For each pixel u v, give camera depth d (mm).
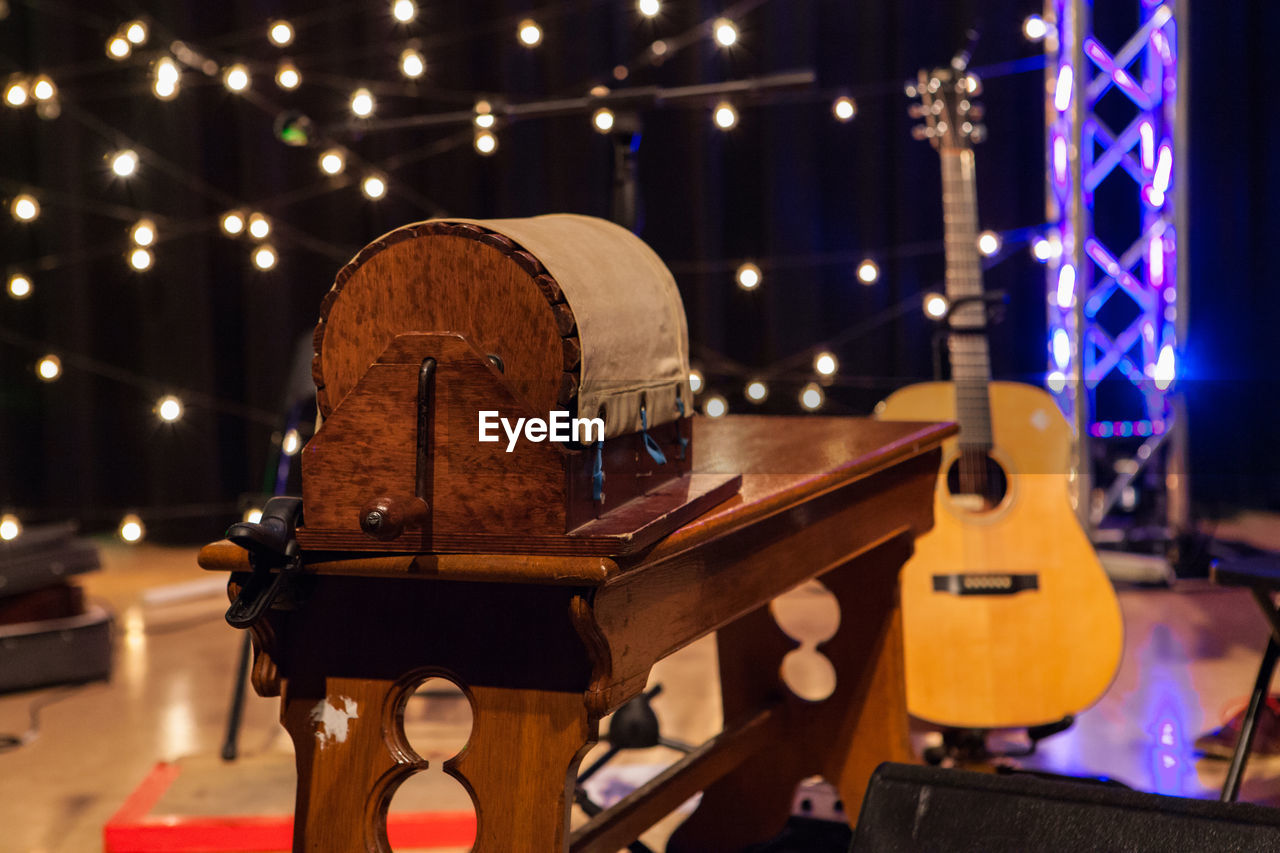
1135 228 4008
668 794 1508
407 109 3996
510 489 886
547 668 942
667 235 3961
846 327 3977
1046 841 1000
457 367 889
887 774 1093
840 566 1784
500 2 3924
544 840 940
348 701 993
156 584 3650
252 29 3926
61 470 4062
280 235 3988
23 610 2727
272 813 1869
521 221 1042
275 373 4000
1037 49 3811
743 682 1857
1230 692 2484
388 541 910
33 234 4043
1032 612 2176
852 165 3926
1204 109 4008
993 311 2422
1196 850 950
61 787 2117
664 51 3764
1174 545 3529
